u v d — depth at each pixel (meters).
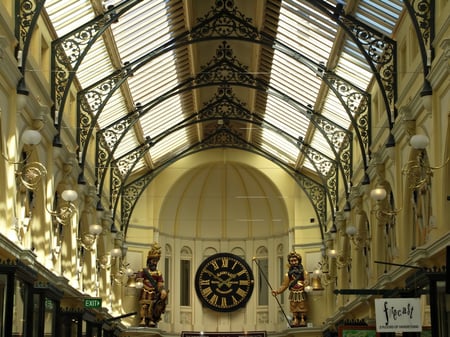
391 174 23.91
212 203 42.91
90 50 25.56
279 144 38.47
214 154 41.03
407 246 22.30
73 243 26.41
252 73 30.50
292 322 38.53
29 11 18.78
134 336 37.62
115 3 23.53
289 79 30.98
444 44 16.52
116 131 32.16
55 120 22.59
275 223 42.44
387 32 23.70
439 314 15.65
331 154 35.59
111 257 34.53
